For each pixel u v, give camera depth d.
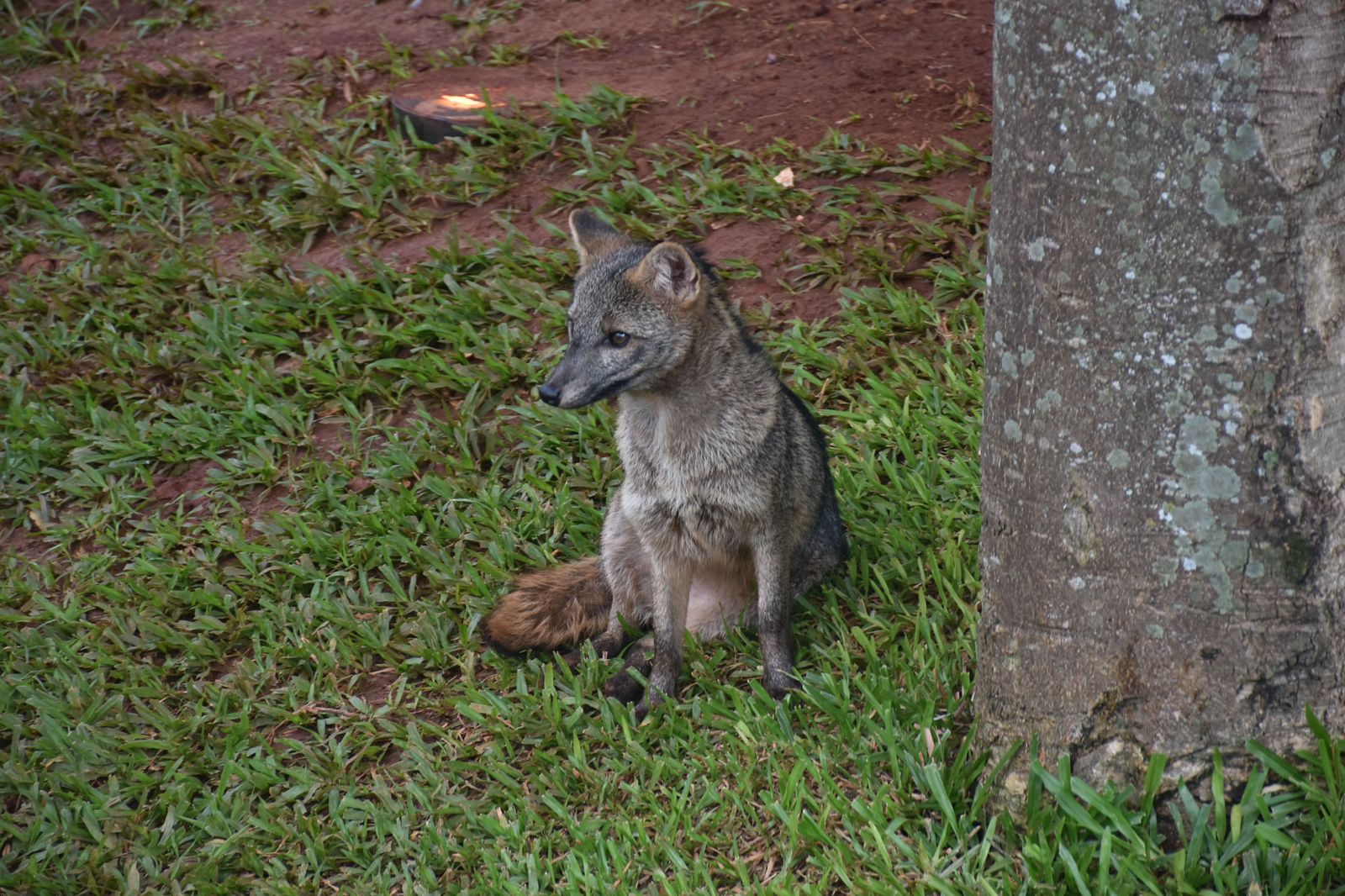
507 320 7.43
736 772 4.65
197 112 9.51
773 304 7.25
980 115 8.27
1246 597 3.70
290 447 6.93
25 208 8.68
